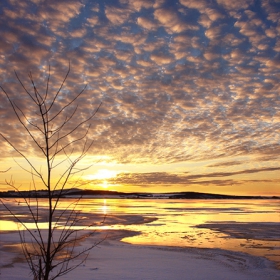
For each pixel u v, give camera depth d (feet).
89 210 173.27
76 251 50.49
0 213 123.95
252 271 42.45
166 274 39.45
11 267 39.06
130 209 199.52
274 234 78.48
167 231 83.87
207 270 42.27
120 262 44.62
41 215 111.04
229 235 76.89
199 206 267.18
